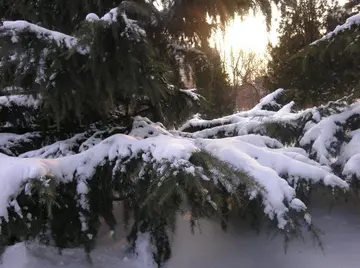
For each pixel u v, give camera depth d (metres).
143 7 2.59
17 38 2.23
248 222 2.67
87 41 2.22
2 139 2.95
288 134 3.14
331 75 4.67
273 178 2.09
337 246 2.69
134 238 2.61
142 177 2.18
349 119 2.92
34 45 2.27
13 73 2.42
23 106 3.05
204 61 3.42
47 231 2.33
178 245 2.72
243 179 2.03
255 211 2.26
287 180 2.33
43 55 2.28
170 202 2.08
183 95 3.52
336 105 3.04
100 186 2.43
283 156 2.43
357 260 2.52
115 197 2.54
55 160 2.35
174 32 3.15
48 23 3.06
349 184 2.47
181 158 2.00
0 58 2.35
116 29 2.28
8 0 3.06
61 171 2.29
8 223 1.95
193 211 2.13
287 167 2.36
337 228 2.91
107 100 2.67
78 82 2.39
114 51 2.36
